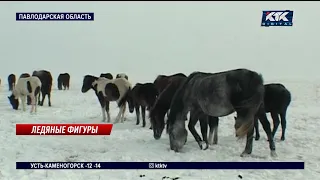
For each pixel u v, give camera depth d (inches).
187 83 357.7
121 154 337.4
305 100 780.0
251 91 305.4
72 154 340.5
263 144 376.2
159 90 505.4
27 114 596.1
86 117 581.0
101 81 545.6
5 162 304.3
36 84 620.4
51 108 685.3
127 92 531.2
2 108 676.1
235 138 411.8
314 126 478.6
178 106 356.5
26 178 262.1
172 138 352.8
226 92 314.3
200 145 358.9
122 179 264.4
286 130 454.9
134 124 517.0
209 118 381.1
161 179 264.2
